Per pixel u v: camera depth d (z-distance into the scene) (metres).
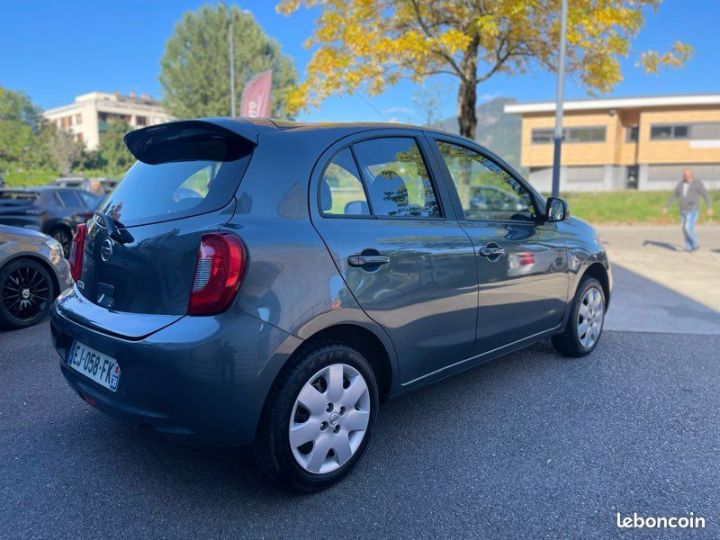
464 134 12.41
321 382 2.63
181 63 40.97
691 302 6.95
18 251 5.58
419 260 2.96
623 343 5.16
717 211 21.88
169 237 2.41
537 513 2.52
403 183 3.13
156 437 3.25
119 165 71.50
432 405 3.72
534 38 11.65
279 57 43.06
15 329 5.63
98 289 2.72
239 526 2.41
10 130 60.00
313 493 2.66
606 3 10.91
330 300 2.52
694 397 3.87
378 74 11.64
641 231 17.19
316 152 2.73
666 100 36.41
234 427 2.33
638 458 3.01
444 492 2.68
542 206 4.09
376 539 2.33
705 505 2.58
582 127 38.72
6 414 3.55
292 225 2.51
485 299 3.41
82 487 2.71
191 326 2.25
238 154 2.60
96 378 2.56
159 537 2.34
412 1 11.12
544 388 4.02
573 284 4.31
